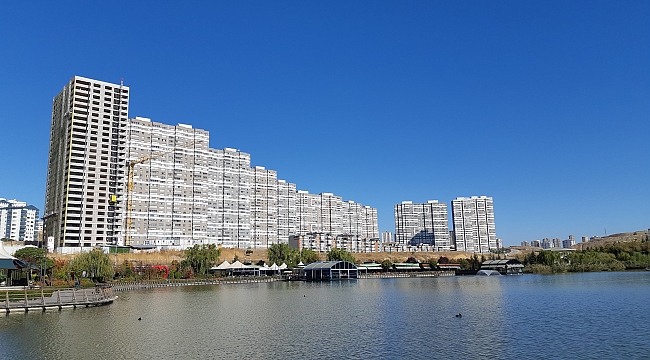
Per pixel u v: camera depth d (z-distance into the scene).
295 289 136.00
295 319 70.38
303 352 47.69
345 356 45.97
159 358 45.38
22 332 58.09
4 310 73.44
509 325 62.84
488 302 91.25
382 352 47.56
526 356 45.53
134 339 54.25
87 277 141.50
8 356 46.06
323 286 149.38
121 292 125.00
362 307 85.44
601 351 47.34
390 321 67.50
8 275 104.69
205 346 50.53
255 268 192.88
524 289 122.00
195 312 78.94
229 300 100.75
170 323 66.19
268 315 75.00
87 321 67.25
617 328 59.47
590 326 61.22
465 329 60.16
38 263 130.00
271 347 50.06
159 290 133.62
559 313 73.69
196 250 191.88
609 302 87.06
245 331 59.72
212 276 186.62
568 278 170.50
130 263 182.88
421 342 52.19
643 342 51.09
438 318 70.12
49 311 77.31
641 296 96.50
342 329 60.94
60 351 48.09
